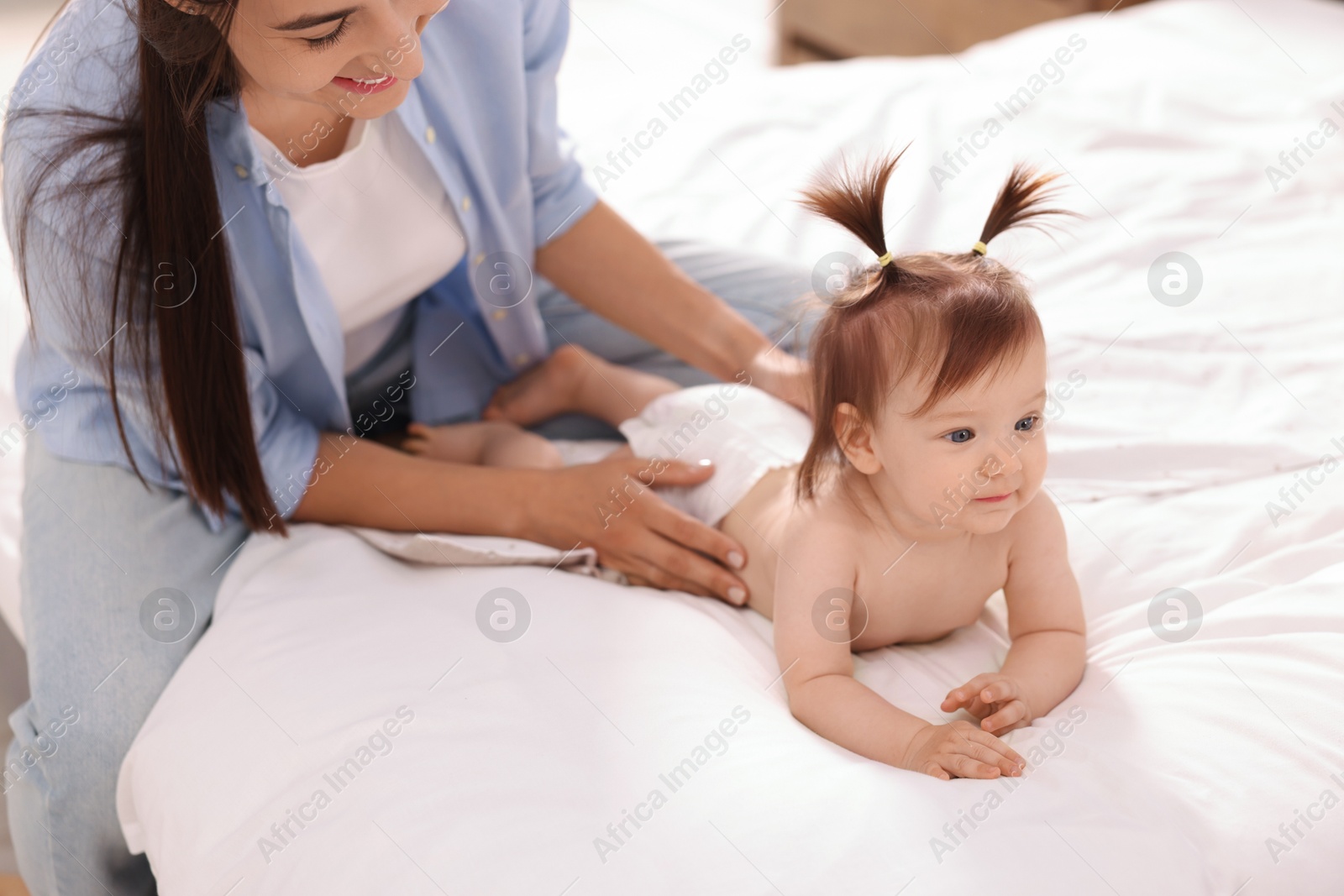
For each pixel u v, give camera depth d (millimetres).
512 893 724
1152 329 1314
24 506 1081
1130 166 1653
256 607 1006
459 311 1333
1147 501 1086
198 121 939
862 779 776
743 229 1614
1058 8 2666
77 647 980
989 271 892
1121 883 699
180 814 859
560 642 929
